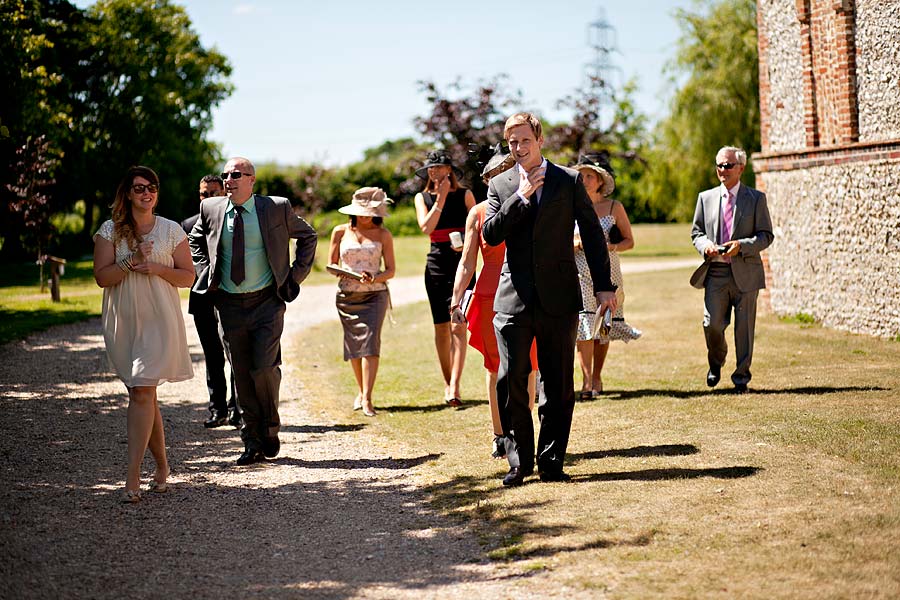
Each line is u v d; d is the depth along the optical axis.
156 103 46.56
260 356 6.72
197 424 8.20
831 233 12.46
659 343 11.79
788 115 14.12
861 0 11.81
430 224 8.77
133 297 5.79
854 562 4.12
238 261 6.67
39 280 29.06
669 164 36.66
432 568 4.56
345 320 8.62
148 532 5.21
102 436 7.64
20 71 17.61
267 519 5.46
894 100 11.27
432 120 34.22
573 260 5.72
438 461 6.70
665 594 3.95
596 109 36.53
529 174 5.55
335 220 43.59
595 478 5.80
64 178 44.31
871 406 7.30
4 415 8.48
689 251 38.53
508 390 5.84
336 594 4.26
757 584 3.97
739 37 34.59
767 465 5.75
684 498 5.22
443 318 8.95
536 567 4.41
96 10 45.53
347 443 7.46
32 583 4.38
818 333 12.00
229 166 6.66
